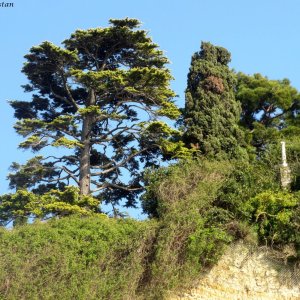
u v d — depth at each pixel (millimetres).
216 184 32438
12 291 29859
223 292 30047
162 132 41656
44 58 43562
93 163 45219
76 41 44188
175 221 31125
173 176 33844
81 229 31641
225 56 45500
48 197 39469
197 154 41031
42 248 30953
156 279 30203
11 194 40750
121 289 30156
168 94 42594
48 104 46000
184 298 30109
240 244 30578
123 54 45188
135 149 44094
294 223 30328
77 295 29859
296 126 48750
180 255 30625
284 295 29656
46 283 30141
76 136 43094
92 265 30719
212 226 30953
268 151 35875
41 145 41938
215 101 43281
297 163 33531
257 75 51500
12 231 32312
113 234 31438
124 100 43094
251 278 30047
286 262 29969
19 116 45875
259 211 31000
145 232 31203
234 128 43031
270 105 49438
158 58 44531
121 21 43719
